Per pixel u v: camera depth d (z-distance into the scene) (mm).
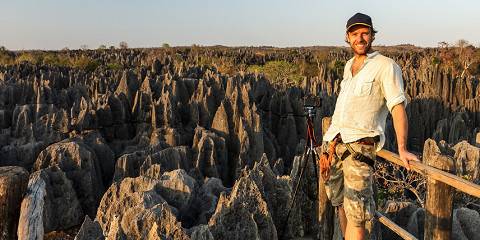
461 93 39656
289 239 8812
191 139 25469
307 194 9039
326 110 28812
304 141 25094
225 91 31547
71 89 37312
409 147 33062
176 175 11242
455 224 9055
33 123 26188
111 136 25766
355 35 5309
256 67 77625
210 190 11750
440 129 31203
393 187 17641
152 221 7055
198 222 10375
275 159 24906
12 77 45875
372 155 5410
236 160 24172
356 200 5395
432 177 5121
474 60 74250
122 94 27234
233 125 24828
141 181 12312
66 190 18547
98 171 21000
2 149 22391
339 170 5812
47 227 17859
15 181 6539
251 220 7883
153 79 35562
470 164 18391
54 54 121438
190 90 31688
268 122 29359
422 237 9016
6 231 6551
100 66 76188
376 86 5234
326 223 7742
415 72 51031
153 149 21062
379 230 8336
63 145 19984
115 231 7258
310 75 72875
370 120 5332
